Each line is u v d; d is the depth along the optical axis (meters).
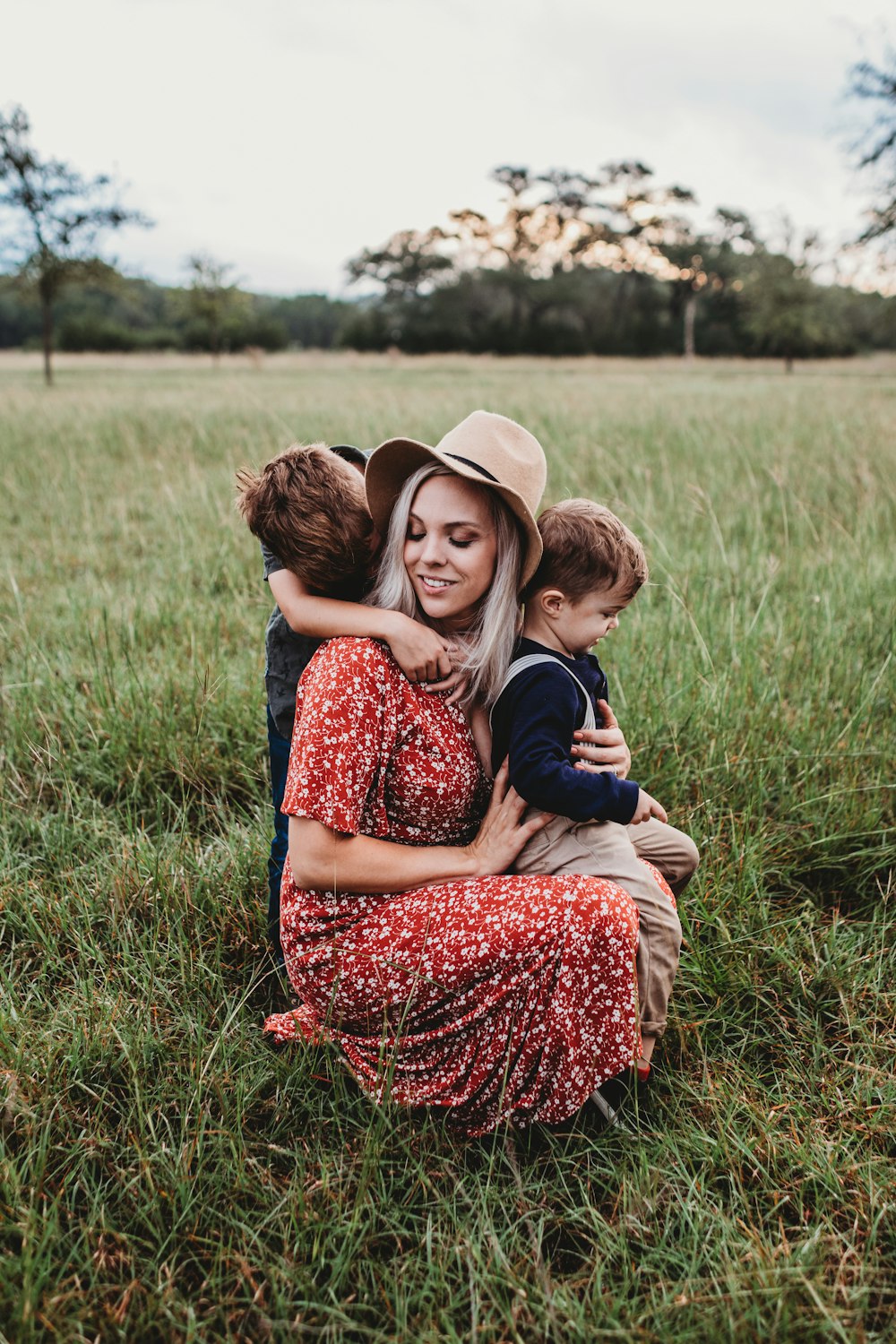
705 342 78.25
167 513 6.77
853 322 60.25
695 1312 1.58
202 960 2.36
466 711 1.96
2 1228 1.69
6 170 20.45
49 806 3.25
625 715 3.36
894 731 3.51
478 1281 1.65
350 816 1.81
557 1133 2.00
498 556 1.89
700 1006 2.37
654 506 6.41
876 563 5.07
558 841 1.98
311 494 1.88
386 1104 1.90
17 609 4.69
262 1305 1.63
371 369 46.41
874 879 2.88
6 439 10.19
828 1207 1.83
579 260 82.81
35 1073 2.04
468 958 1.82
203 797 3.19
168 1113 2.02
